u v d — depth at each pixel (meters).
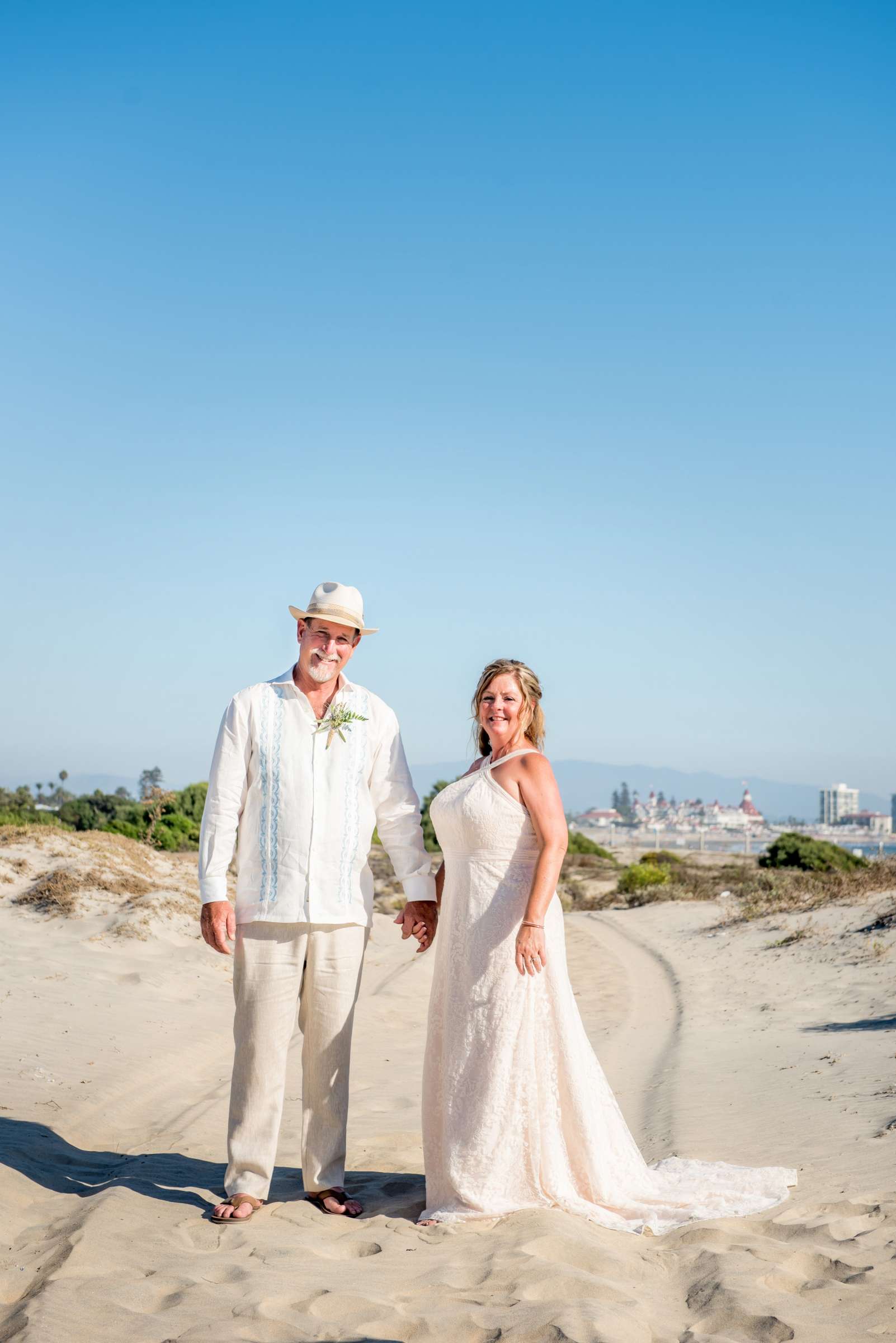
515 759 4.65
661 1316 3.39
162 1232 4.20
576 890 31.86
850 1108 5.88
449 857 4.73
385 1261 3.87
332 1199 4.60
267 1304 3.42
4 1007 8.91
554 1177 4.41
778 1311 3.29
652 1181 4.66
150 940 12.87
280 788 4.63
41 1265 3.85
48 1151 5.45
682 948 16.36
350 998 4.68
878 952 12.43
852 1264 3.66
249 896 4.61
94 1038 8.27
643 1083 7.47
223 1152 5.76
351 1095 7.44
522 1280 3.58
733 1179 4.70
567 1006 4.57
